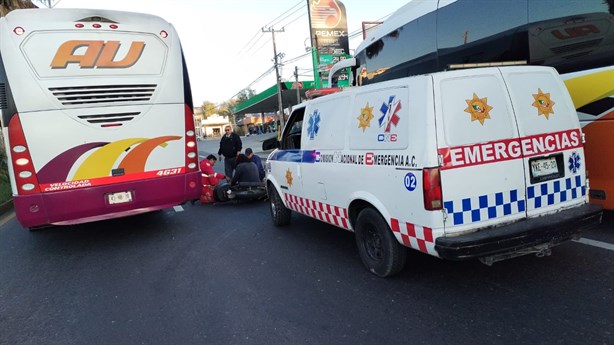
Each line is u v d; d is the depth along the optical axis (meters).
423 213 3.44
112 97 5.91
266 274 4.75
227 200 9.28
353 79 9.87
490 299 3.66
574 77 4.82
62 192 5.68
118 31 5.91
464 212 3.44
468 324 3.28
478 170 3.47
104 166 5.93
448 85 3.48
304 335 3.34
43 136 5.54
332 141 4.74
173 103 6.38
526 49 5.27
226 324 3.63
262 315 3.75
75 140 5.72
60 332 3.73
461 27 6.14
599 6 4.55
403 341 3.13
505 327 3.19
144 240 6.66
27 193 5.52
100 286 4.78
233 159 12.09
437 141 3.38
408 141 3.57
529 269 4.19
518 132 3.65
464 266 4.42
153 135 6.23
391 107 3.81
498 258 3.53
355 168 4.29
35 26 5.46
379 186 3.95
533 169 3.70
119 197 6.05
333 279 4.42
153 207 6.36
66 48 5.61
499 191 3.55
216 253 5.70
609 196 4.72
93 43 5.75
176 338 3.46
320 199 5.11
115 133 5.96
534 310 3.39
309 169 5.26
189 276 4.89
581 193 3.98
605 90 4.57
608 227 5.16
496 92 3.63
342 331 3.35
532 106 3.77
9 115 5.41
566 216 3.68
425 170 3.38
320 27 37.72
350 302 3.85
